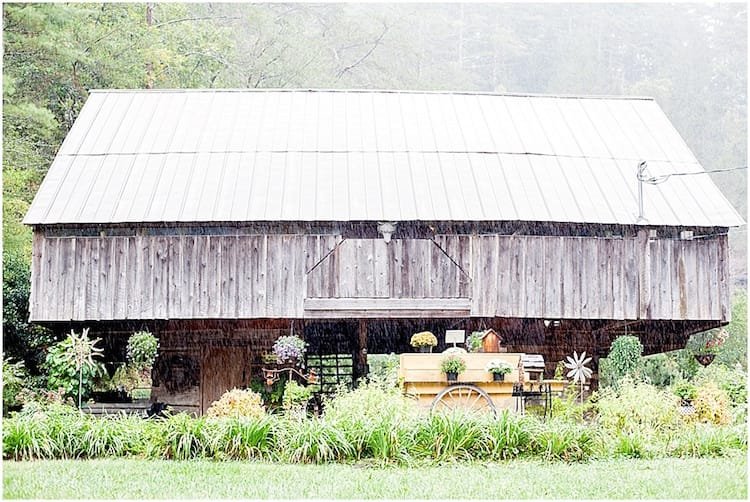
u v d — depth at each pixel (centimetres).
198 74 3456
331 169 2094
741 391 1853
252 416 1493
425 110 2369
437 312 1995
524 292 2012
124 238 1989
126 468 1277
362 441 1348
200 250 1989
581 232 2041
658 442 1447
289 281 1983
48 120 2488
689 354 2488
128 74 3050
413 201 2003
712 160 4762
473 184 2067
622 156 2208
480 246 2016
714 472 1273
